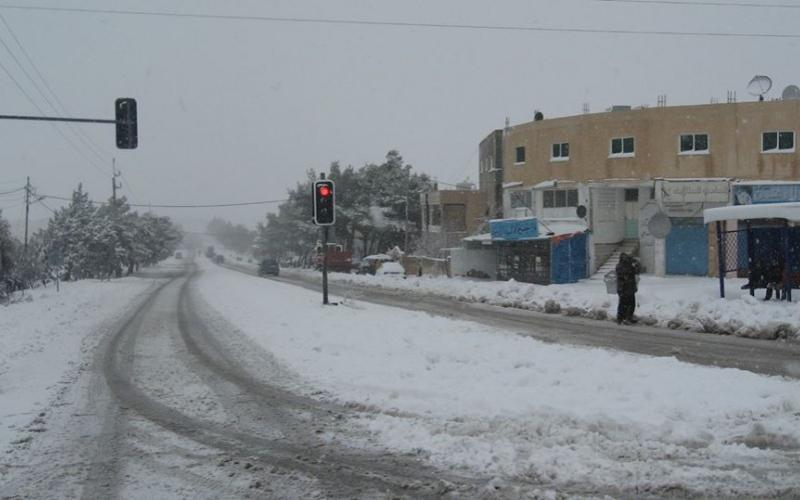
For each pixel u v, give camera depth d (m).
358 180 69.94
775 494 5.62
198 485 6.13
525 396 8.72
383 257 55.66
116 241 58.38
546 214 38.16
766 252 21.20
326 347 13.28
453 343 13.47
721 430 7.32
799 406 8.12
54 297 32.56
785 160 32.69
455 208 51.12
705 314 16.81
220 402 9.26
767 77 34.06
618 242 37.00
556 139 37.94
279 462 6.73
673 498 5.59
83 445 7.36
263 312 21.17
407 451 6.88
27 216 52.31
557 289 24.39
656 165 34.94
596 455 6.52
